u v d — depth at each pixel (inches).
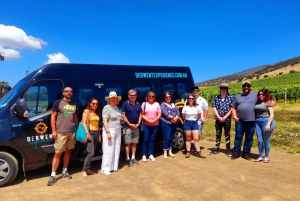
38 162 202.2
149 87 277.3
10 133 188.2
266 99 243.9
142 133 268.2
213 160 259.3
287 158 262.1
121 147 254.5
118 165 245.6
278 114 666.8
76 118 209.9
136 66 272.7
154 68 287.7
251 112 251.3
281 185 187.9
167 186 188.2
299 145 307.1
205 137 387.5
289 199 164.2
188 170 225.9
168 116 261.9
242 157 269.6
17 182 201.3
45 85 208.1
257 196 168.9
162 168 233.1
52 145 206.7
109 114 219.6
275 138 342.0
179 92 305.4
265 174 212.4
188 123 270.5
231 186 186.7
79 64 231.3
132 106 237.0
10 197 171.5
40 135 200.8
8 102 194.1
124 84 257.1
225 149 313.0
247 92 257.4
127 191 179.9
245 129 260.4
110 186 190.1
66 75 219.9
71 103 202.4
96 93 235.1
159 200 164.7
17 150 192.4
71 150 217.6
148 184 192.9
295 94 1061.8
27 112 190.4
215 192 176.1
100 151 235.9
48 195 174.6
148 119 250.1
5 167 189.2
